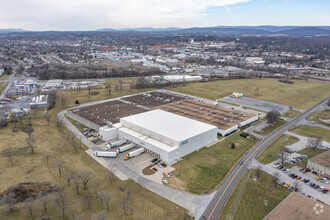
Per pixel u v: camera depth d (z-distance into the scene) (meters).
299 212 65.06
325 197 78.25
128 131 120.88
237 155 107.31
